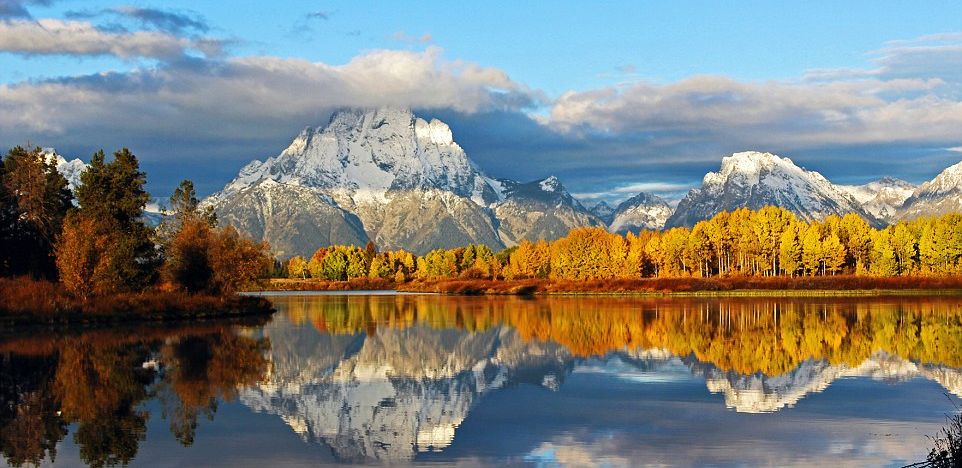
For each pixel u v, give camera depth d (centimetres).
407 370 5522
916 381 4791
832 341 6819
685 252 19500
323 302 15838
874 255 18512
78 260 9456
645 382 4872
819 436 3412
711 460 3050
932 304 11769
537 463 3048
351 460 3108
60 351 6253
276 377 5106
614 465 3011
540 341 7288
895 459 3034
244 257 11981
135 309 9500
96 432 3503
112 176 11288
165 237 12056
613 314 10544
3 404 4097
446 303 14838
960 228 17612
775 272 19950
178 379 4931
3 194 10894
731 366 5469
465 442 3388
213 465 3012
